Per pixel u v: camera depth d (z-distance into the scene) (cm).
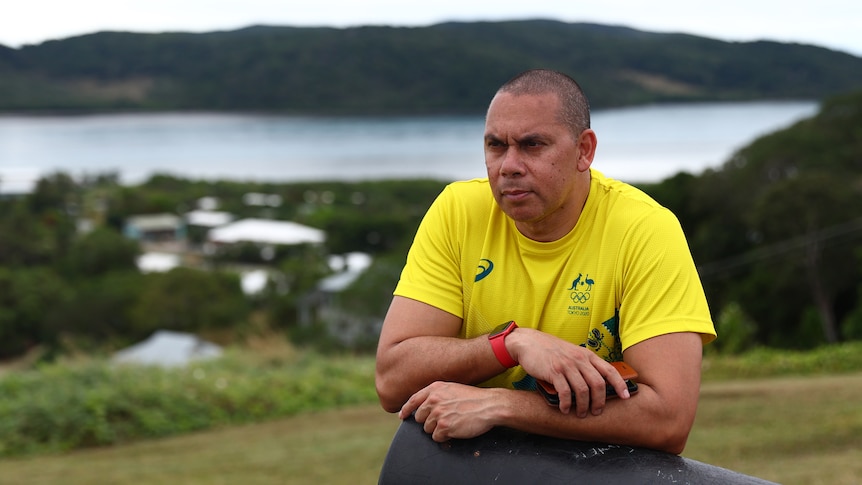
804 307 3145
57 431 943
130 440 969
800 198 3086
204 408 1058
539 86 180
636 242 186
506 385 196
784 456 708
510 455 156
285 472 768
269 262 8156
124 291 4878
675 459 150
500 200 184
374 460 793
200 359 1366
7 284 4903
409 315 201
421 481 161
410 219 8738
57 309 4803
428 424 165
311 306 4425
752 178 3716
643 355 179
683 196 4075
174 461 851
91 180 14375
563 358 167
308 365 1326
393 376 194
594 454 153
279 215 10619
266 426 1026
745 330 1741
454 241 204
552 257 193
